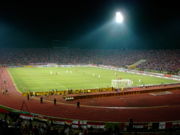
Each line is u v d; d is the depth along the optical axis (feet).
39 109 85.76
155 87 137.49
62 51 353.92
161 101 102.78
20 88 130.93
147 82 158.10
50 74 197.06
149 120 74.38
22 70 230.89
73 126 65.05
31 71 221.46
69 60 316.19
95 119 74.54
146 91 122.93
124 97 111.24
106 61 301.43
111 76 187.32
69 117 76.23
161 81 163.12
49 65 284.82
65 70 233.76
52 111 83.41
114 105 94.58
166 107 92.07
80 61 314.55
